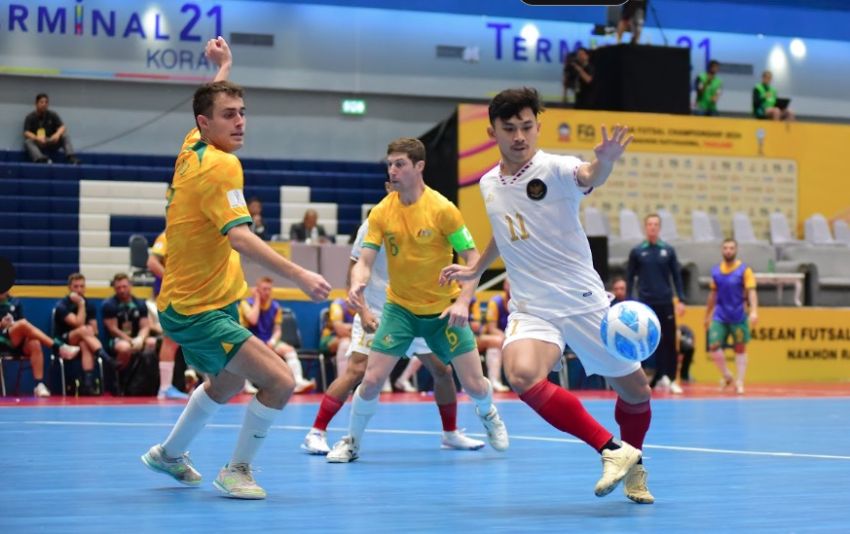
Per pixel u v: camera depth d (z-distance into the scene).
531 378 6.18
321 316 18.61
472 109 22.00
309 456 8.96
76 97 25.92
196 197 6.44
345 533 5.28
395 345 8.69
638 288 18.34
